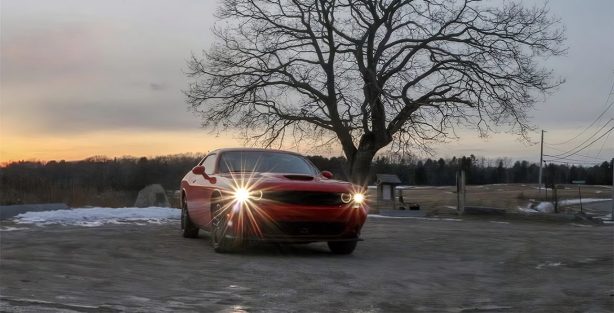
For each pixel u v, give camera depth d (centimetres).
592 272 841
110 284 649
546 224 2503
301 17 3284
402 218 2453
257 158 1050
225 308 557
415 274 787
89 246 957
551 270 857
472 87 3169
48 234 1126
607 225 2642
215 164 1048
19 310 508
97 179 3316
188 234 1130
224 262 827
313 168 1059
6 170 2892
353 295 637
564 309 596
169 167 3672
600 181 11419
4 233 1129
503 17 3120
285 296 620
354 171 3172
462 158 3002
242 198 851
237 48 3247
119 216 1608
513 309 594
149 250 938
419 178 9550
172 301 577
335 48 3228
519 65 3106
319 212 861
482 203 4938
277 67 3244
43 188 2488
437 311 579
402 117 3152
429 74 3244
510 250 1111
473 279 765
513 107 3108
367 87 3145
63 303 544
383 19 3177
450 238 1337
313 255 939
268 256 904
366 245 1134
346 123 3180
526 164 12538
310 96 3259
